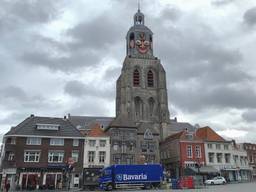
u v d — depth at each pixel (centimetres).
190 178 4200
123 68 8444
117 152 6178
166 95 8375
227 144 6962
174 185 4200
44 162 5378
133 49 9025
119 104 8381
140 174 4259
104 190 4116
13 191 4356
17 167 5184
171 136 7150
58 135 5644
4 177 5094
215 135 7031
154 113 8256
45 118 5934
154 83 8606
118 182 4131
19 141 5372
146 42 9069
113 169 4206
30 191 4322
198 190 3391
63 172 5400
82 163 5597
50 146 5531
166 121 8019
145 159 6456
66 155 5569
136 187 4297
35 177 5228
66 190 4512
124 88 8188
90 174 4653
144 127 6862
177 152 6581
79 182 5403
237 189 3403
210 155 6688
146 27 9419
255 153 9288
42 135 5534
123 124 6519
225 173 6694
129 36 9275
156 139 6731
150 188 4244
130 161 6228
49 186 5116
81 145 5750
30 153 5378
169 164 6950
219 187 4106
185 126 8919
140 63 8681
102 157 5953
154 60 8850
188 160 6419
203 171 6181
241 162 7219
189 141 6606
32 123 5691
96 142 6012
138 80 8525
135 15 9831
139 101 8350
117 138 6316
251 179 7300
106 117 8544
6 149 5291
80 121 8075
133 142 6406
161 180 4331
